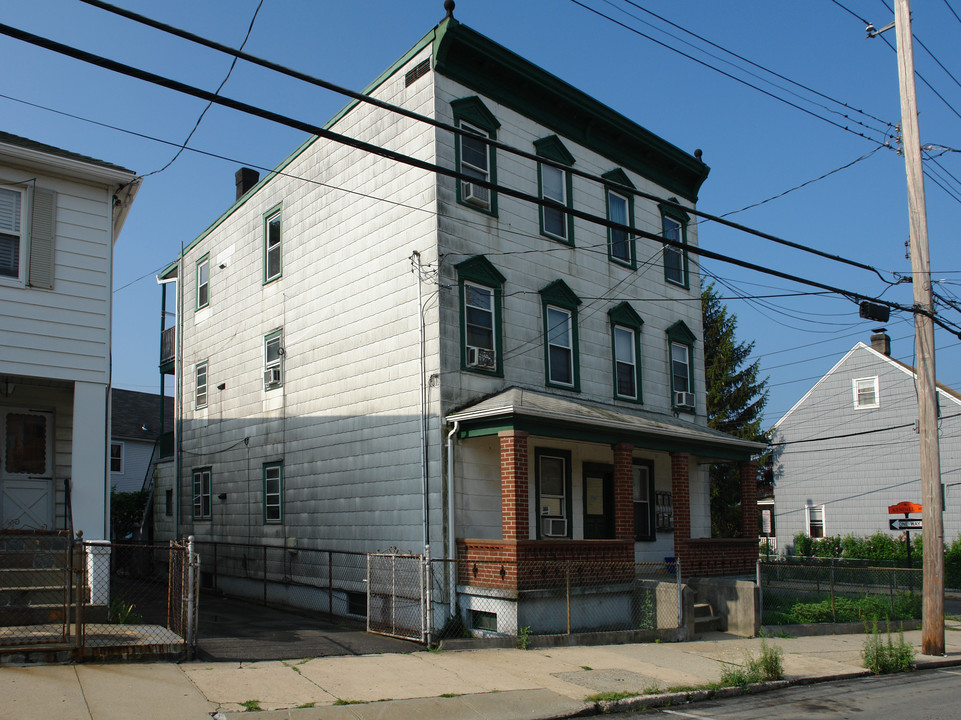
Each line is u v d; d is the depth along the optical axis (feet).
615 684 36.17
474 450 52.06
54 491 47.03
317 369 62.54
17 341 41.81
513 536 47.21
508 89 59.36
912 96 52.21
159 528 85.71
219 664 34.55
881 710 33.30
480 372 53.83
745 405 124.57
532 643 43.86
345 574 57.00
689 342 73.82
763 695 37.06
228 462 73.20
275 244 70.03
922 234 51.52
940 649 49.11
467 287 54.24
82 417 43.16
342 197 61.72
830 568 64.95
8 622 36.68
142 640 34.86
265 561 65.87
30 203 43.32
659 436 57.82
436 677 35.29
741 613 54.39
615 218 67.82
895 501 113.09
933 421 51.01
